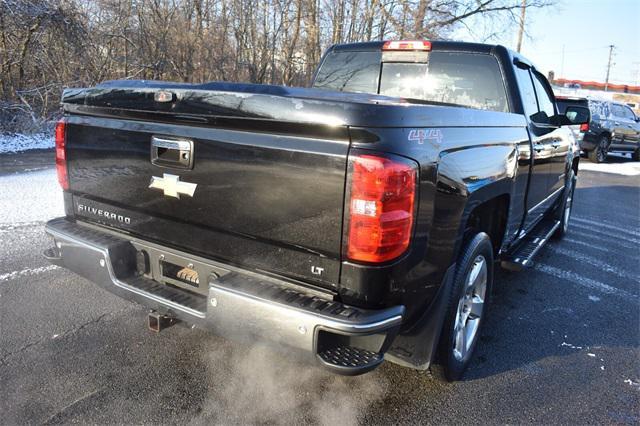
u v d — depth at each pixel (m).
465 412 2.84
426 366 2.67
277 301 2.23
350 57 4.77
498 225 3.69
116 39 15.85
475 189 2.89
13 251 4.79
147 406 2.70
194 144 2.54
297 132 2.24
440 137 2.50
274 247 2.39
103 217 3.07
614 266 5.86
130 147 2.81
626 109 18.83
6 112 12.31
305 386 2.98
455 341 2.99
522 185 3.98
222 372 3.07
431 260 2.51
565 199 6.34
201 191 2.56
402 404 2.87
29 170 8.59
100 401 2.72
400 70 4.50
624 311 4.48
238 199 2.44
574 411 2.91
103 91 2.87
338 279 2.25
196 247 2.67
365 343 2.25
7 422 2.50
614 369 3.42
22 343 3.23
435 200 2.45
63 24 13.60
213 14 19.61
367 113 2.10
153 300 2.67
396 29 20.41
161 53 17.20
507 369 3.34
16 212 6.03
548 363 3.45
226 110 2.38
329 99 2.17
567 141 5.70
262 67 20.38
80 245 2.93
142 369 3.04
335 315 2.13
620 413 2.91
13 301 3.81
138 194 2.83
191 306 2.56
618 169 16.36
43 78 14.02
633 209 9.68
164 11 17.78
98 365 3.05
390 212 2.15
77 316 3.65
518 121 3.79
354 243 2.16
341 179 2.15
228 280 2.42
